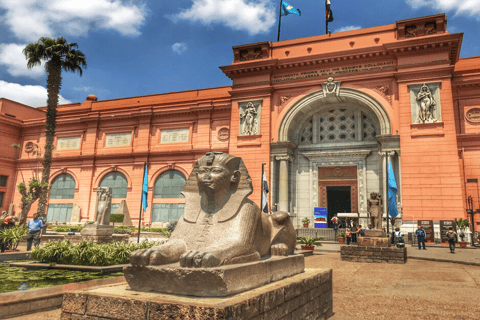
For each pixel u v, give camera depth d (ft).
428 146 77.00
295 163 96.27
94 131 119.55
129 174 111.55
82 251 27.48
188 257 10.70
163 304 9.36
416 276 32.30
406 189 76.64
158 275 10.89
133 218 106.32
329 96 88.89
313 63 90.74
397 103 82.69
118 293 10.70
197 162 14.85
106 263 27.43
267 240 15.62
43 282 21.56
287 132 91.66
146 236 76.38
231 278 10.48
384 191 78.84
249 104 94.89
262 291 11.19
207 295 10.26
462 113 84.17
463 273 34.50
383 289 25.58
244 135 93.61
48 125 89.66
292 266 15.57
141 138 112.57
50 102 90.02
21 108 135.03
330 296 17.57
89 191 114.42
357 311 18.81
